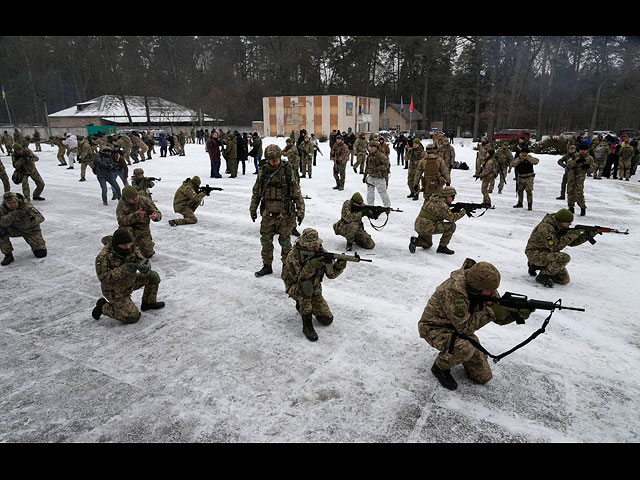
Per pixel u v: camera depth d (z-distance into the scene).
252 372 3.99
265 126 55.47
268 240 6.27
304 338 4.60
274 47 76.06
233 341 4.54
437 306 3.72
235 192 13.67
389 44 71.25
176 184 15.34
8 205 6.84
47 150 32.12
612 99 55.88
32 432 3.25
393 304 5.45
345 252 7.52
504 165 13.23
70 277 6.47
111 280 4.60
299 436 3.20
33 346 4.48
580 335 4.67
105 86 76.31
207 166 21.47
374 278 6.32
